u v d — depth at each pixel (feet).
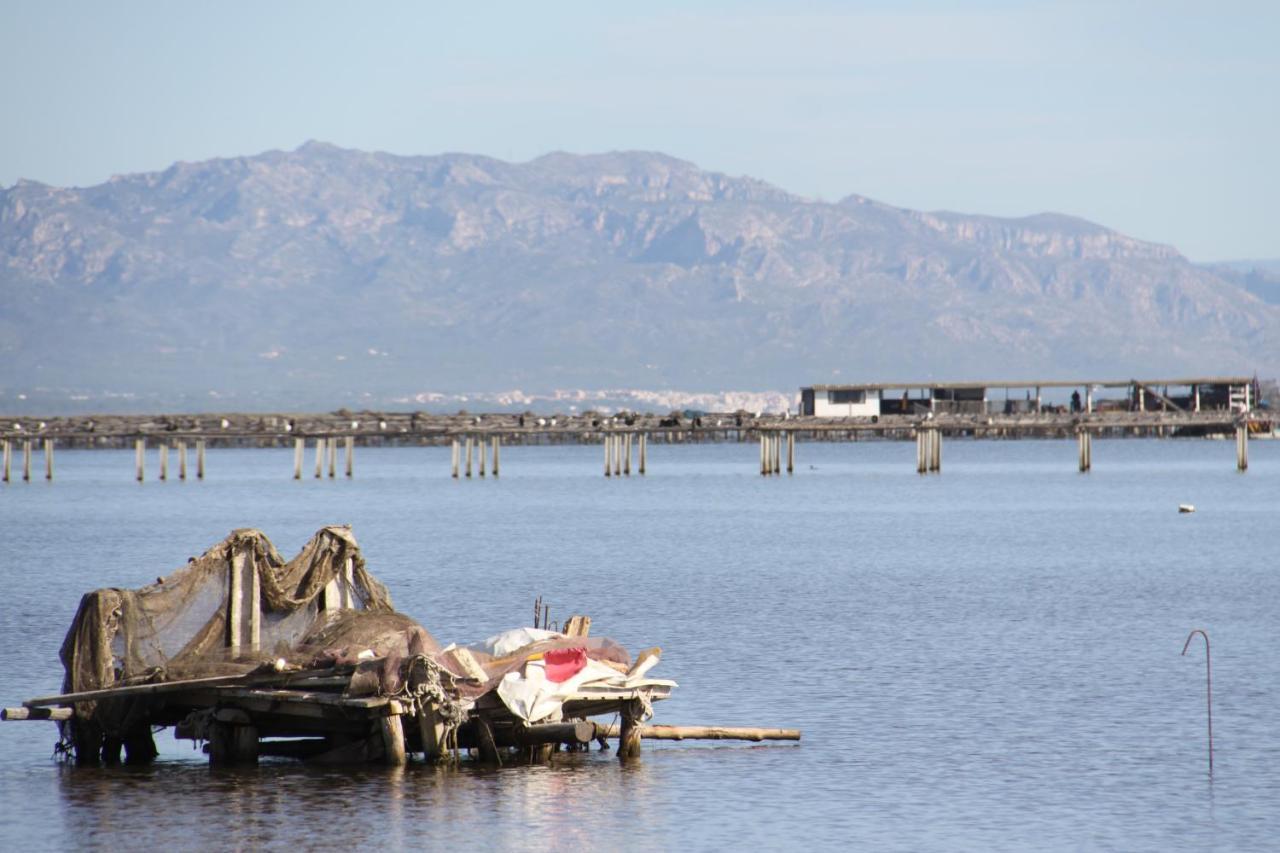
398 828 246.27
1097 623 451.12
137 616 279.28
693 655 391.45
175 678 275.59
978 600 506.07
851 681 356.79
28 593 523.29
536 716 276.00
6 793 264.52
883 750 292.61
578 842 240.53
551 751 288.10
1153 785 268.62
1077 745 295.07
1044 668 373.81
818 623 449.48
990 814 252.83
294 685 271.49
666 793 264.93
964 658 387.96
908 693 343.05
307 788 266.98
